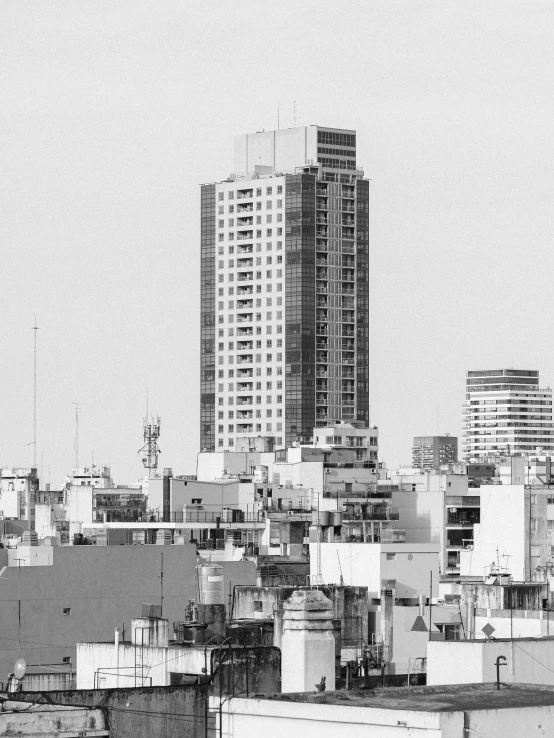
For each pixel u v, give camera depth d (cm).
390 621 18325
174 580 19125
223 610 15362
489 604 17175
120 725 11825
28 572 18362
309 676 11388
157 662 13488
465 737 8969
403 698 9806
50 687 14912
